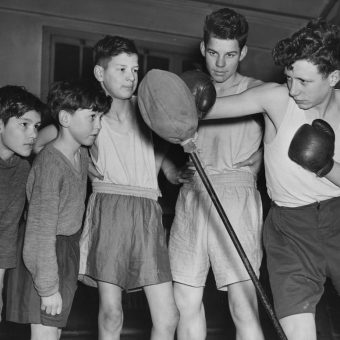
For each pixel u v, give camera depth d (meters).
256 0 5.97
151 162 2.90
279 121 2.52
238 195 3.02
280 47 2.42
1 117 2.76
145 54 5.95
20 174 2.83
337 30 2.39
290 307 2.45
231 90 3.10
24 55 5.65
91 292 5.01
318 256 2.52
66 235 2.71
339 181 2.49
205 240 3.04
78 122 2.70
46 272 2.56
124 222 2.79
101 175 2.85
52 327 2.65
